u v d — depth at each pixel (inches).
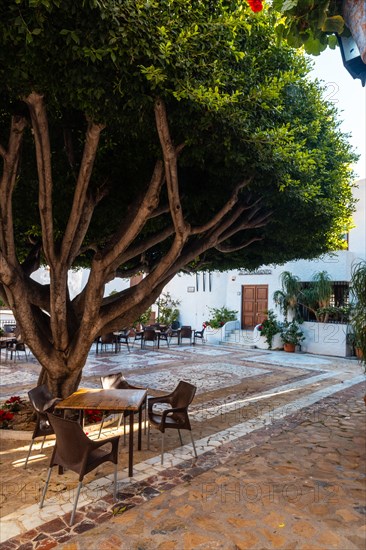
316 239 275.7
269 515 131.3
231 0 151.8
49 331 218.4
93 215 226.2
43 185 162.1
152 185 169.0
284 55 189.6
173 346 624.4
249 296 671.8
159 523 126.0
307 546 114.8
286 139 164.1
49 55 108.1
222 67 146.3
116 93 121.9
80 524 125.4
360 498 144.3
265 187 190.1
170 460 178.5
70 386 215.0
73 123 168.1
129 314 222.4
